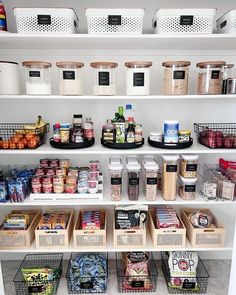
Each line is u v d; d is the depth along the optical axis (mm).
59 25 1462
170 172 1726
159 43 1639
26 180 1777
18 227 1768
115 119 1720
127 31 1471
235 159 2041
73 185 1750
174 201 1740
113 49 1819
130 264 1819
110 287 1856
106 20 1451
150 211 1995
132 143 1673
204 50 1829
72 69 1557
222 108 1936
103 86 1567
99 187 1805
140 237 1762
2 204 1688
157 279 1936
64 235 1747
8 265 2088
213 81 1599
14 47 1756
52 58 1828
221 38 1495
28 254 2145
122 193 1870
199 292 1817
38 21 1451
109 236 1908
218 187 1807
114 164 1733
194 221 1830
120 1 1758
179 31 1480
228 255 2174
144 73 1550
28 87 1570
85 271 1821
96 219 1832
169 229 1753
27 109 1913
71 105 1915
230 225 2150
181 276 1814
